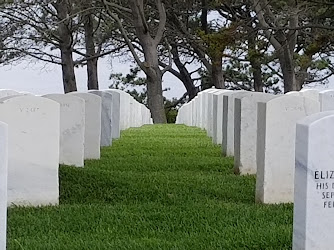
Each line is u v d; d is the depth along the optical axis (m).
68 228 7.13
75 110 11.20
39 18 31.56
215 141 16.62
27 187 8.09
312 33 24.83
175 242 6.50
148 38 32.00
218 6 30.50
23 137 8.00
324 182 5.56
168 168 11.98
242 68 39.84
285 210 7.93
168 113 46.28
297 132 5.68
